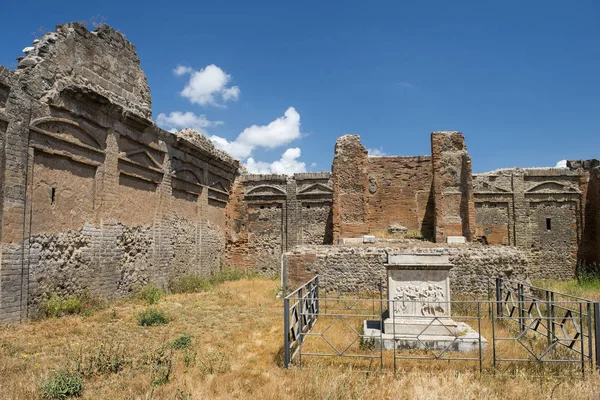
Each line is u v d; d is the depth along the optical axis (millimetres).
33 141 12164
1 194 11039
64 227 13273
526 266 17562
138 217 17219
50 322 11555
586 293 17688
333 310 13805
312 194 27797
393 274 10141
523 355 8594
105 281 14930
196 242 22438
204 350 9188
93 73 14898
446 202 22984
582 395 6445
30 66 12281
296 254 18453
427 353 8820
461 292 17281
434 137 23516
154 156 18422
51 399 6438
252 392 6840
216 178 25234
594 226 26484
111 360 8078
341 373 7516
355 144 24578
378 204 25500
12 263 11266
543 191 26984
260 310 14070
